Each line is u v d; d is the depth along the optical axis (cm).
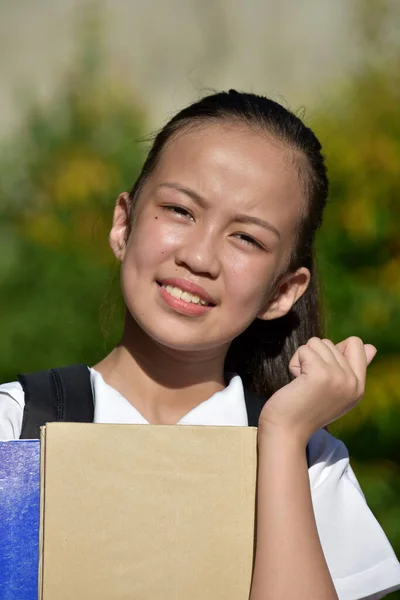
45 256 1297
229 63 1914
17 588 512
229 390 661
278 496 548
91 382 636
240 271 609
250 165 617
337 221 1282
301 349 604
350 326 1242
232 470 531
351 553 604
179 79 1889
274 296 668
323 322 759
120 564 514
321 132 1316
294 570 532
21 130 1495
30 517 518
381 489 1238
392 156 1290
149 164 666
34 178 1396
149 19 1916
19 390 621
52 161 1400
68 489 514
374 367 1245
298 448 567
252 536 530
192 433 529
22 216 1373
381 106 1340
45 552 509
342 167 1287
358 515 621
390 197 1287
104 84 1509
